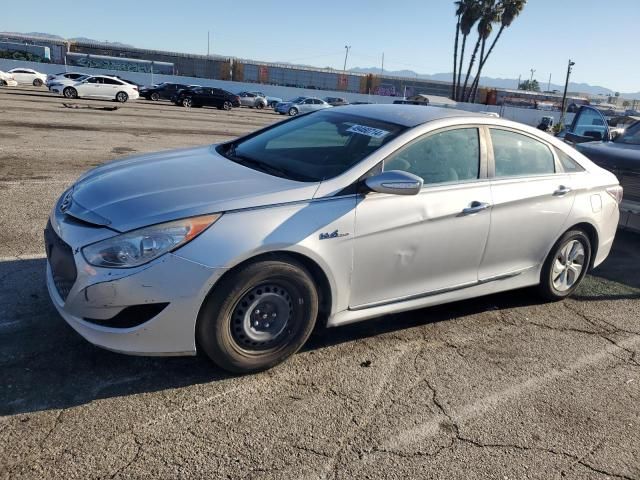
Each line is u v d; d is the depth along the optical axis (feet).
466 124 13.60
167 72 230.48
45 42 240.12
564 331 14.49
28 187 24.67
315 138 13.51
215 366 11.26
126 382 10.50
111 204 10.42
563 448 9.82
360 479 8.63
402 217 11.93
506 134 14.39
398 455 9.25
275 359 11.24
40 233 18.26
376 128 13.03
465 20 183.93
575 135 29.96
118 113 75.05
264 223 10.35
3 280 14.20
